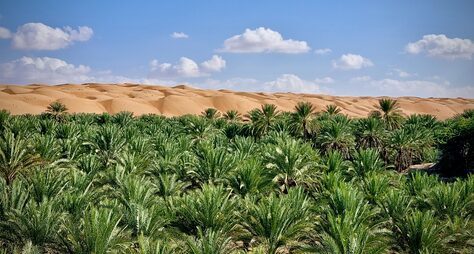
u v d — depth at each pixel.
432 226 11.23
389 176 19.39
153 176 17.45
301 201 12.73
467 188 14.84
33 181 12.53
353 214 11.20
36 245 9.34
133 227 10.99
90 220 9.97
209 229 10.42
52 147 17.86
